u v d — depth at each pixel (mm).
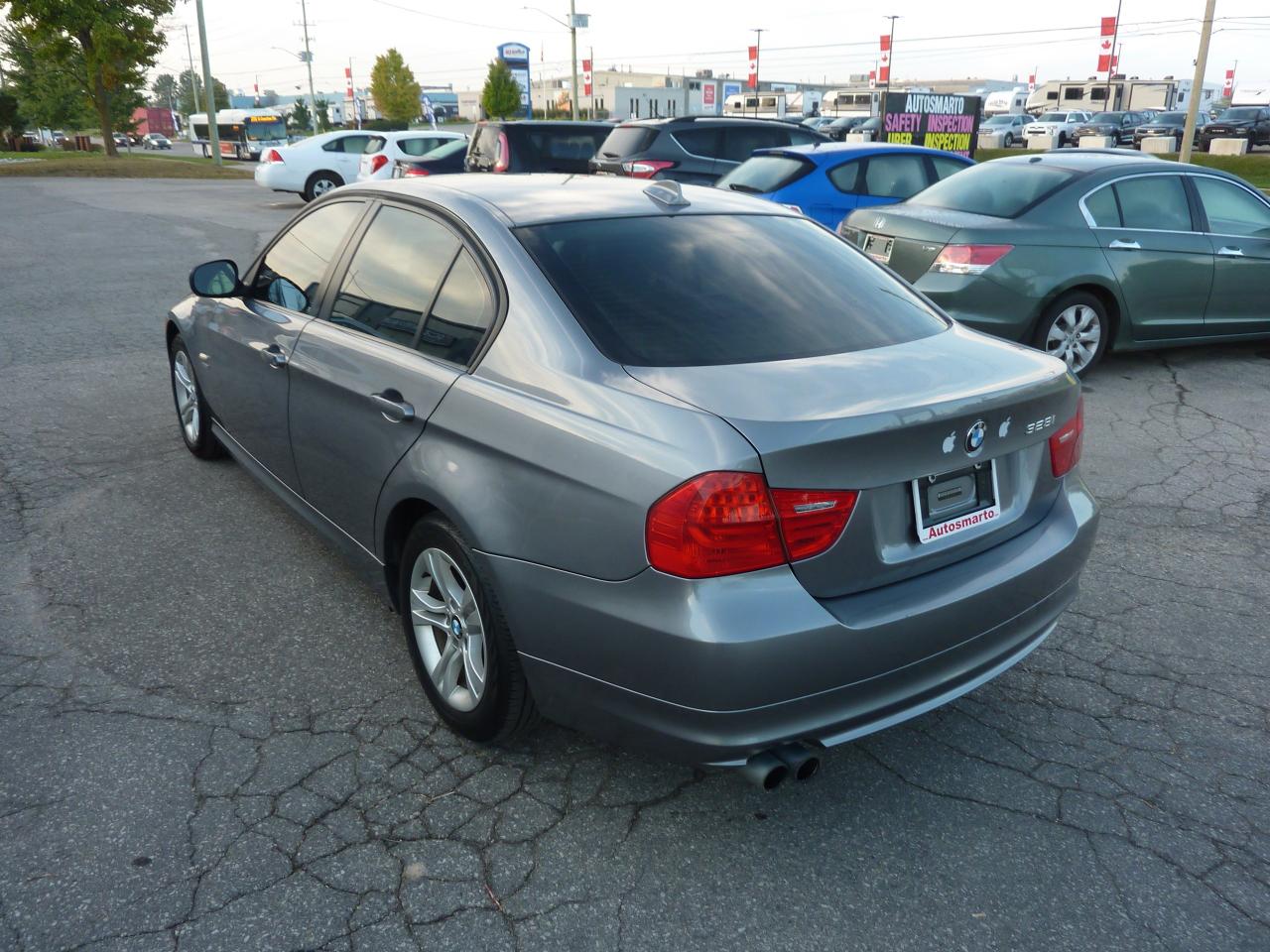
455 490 2717
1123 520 4773
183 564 4156
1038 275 6723
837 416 2318
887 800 2816
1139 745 3076
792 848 2623
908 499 2484
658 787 2844
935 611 2455
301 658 3467
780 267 3150
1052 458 2883
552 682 2582
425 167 19031
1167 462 5551
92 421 5961
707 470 2209
